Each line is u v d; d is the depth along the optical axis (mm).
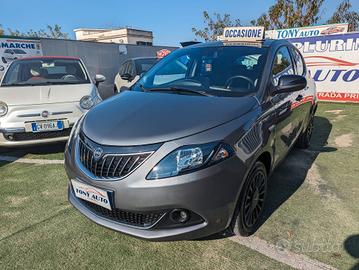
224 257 2387
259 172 2594
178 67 3424
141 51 13844
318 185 3609
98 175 2189
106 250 2490
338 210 3043
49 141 4500
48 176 3990
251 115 2457
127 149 2107
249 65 3078
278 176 3871
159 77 3381
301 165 4246
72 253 2465
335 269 2254
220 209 2154
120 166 2113
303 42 9695
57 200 3342
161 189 2020
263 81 2859
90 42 11672
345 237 2613
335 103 9352
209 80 3035
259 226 2775
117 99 2922
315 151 4848
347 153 4730
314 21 15484
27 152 5039
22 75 5480
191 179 2020
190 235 2146
